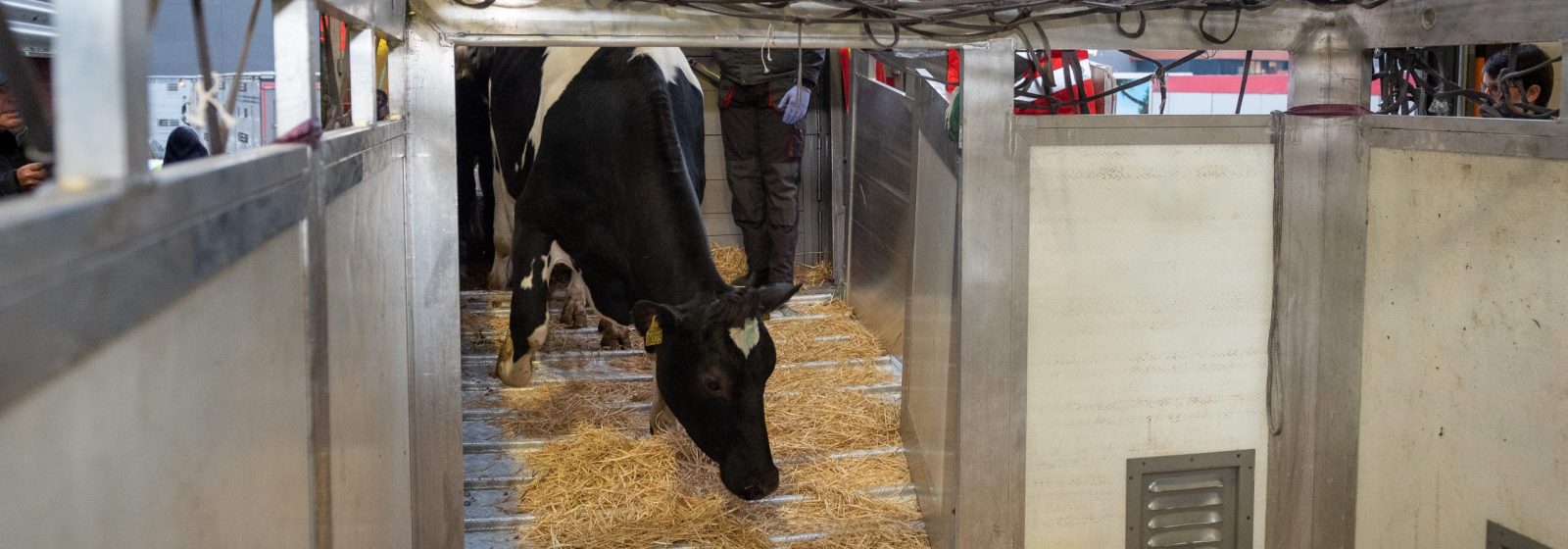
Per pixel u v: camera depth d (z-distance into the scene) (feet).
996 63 9.84
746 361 11.02
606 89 13.09
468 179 20.57
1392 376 10.33
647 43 9.16
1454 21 9.13
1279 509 11.17
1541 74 11.60
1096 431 10.80
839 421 14.67
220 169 3.32
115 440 2.58
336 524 5.10
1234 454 11.06
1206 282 10.73
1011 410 10.55
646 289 12.25
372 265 6.65
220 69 11.79
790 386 15.76
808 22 9.21
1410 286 9.99
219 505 3.34
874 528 12.18
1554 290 8.39
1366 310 10.62
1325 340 10.86
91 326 2.40
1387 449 10.47
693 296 11.77
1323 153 10.58
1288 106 10.63
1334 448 11.01
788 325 18.48
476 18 8.95
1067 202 10.30
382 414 7.04
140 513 2.72
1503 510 9.04
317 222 4.71
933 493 11.86
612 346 17.20
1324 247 10.72
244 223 3.59
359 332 5.99
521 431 14.01
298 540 4.38
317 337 4.66
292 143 4.54
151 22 3.36
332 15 5.85
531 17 9.00
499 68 16.26
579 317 18.16
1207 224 10.63
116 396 2.57
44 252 2.16
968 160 10.00
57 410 2.28
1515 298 8.78
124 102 2.63
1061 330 10.55
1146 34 9.98
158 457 2.84
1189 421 10.96
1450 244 9.45
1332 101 10.48
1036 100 12.01
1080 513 10.93
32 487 2.18
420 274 9.15
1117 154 10.33
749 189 18.84
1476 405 9.28
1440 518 9.80
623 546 11.66
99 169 2.62
